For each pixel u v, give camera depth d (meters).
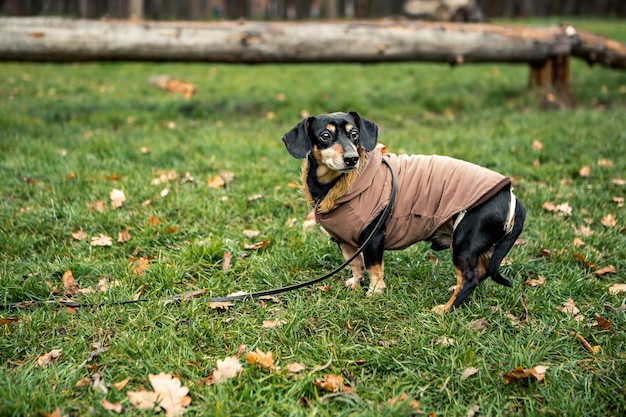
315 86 9.86
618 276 3.60
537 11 20.62
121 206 4.54
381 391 2.54
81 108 7.89
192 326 2.97
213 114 7.79
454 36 7.94
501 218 2.97
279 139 6.48
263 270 3.59
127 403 2.47
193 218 4.38
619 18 19.94
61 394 2.50
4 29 7.04
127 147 5.93
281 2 19.45
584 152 5.74
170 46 7.36
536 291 3.34
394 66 11.85
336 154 3.00
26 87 9.53
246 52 7.54
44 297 3.37
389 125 7.50
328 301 3.26
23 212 4.34
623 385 2.56
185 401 2.46
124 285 3.43
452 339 2.89
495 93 8.89
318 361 2.76
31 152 5.74
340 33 7.67
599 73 10.24
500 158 5.57
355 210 3.09
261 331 3.00
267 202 4.63
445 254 3.89
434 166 3.13
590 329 2.97
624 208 4.51
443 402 2.51
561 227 4.10
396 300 3.27
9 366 2.75
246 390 2.48
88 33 7.17
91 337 2.96
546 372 2.66
